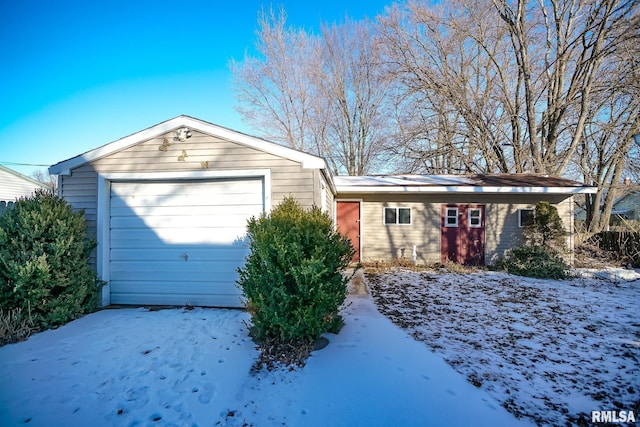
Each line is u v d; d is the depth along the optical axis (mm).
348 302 6102
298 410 2791
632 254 11008
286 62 22125
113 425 2611
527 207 11273
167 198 5922
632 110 14453
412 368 3486
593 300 6562
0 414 2705
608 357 3875
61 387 3127
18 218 4809
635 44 12523
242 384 3199
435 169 19203
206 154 5773
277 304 3902
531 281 8430
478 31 17125
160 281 5898
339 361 3621
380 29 18781
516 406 2852
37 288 4609
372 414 2725
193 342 4172
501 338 4449
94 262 5797
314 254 3883
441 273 9562
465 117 17172
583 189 10484
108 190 5938
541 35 16422
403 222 11625
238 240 5785
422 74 18016
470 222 11430
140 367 3527
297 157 5625
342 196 11820
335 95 22781
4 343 4113
